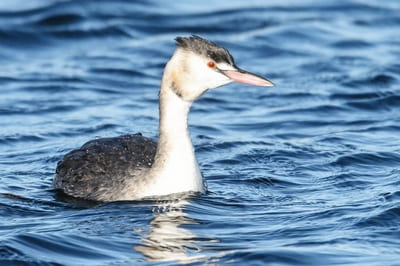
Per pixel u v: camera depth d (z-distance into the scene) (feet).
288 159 53.01
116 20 83.97
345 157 52.70
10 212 44.14
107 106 65.00
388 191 46.32
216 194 46.42
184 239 40.42
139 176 45.24
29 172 50.88
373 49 78.23
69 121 61.26
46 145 56.08
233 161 52.80
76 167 47.26
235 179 49.32
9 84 69.15
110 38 81.25
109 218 42.91
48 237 40.16
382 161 52.37
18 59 76.74
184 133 44.80
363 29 83.35
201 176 45.96
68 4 85.76
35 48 79.10
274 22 84.23
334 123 61.36
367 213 43.09
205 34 82.17
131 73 72.38
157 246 39.58
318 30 82.17
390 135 58.13
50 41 80.12
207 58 43.65
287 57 76.64
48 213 44.06
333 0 90.48
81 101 65.98
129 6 87.20
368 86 68.59
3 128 59.41
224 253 38.75
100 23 83.20
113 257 38.60
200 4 88.79
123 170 46.01
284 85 69.41
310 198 46.14
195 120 61.82
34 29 81.30
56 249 39.27
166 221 42.50
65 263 37.99
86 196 45.96
